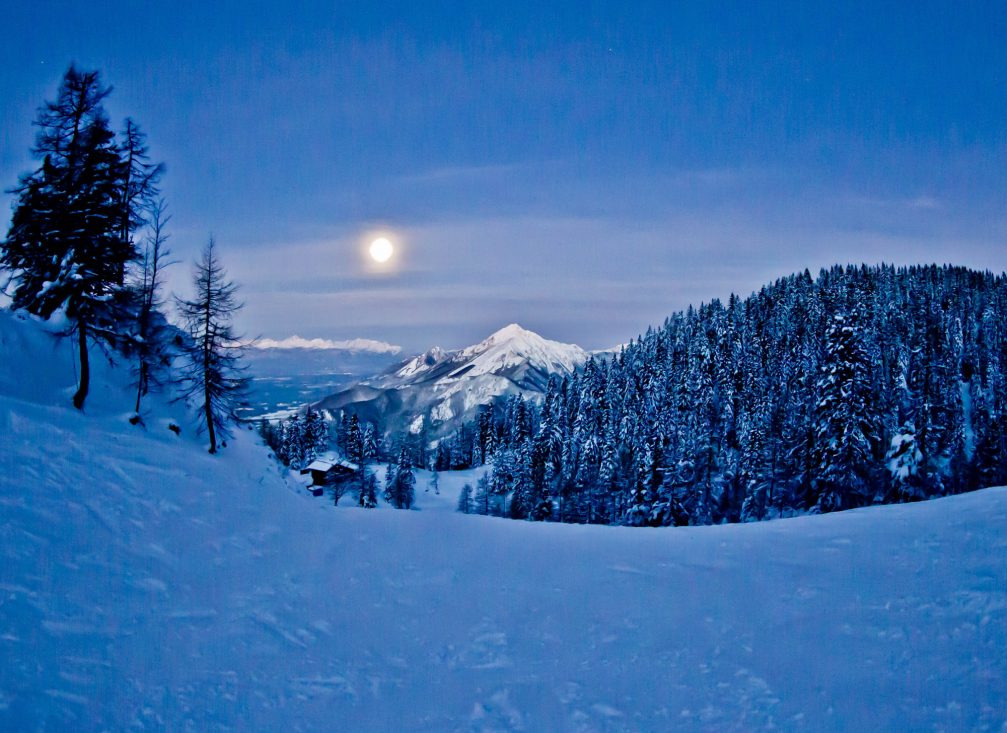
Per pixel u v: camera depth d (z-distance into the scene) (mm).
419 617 12859
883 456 49125
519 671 10617
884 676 9711
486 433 134875
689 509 63000
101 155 26047
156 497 17672
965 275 152375
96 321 26219
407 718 9195
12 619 10078
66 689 8812
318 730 8828
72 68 25281
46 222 25141
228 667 10336
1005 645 10234
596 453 79000
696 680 10078
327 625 12328
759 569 14922
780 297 134375
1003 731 8133
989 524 16078
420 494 100688
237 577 14258
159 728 8453
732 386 84938
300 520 19438
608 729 8859
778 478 59750
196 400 31016
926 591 12609
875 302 119500
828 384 45938
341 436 120688
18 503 14219
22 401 21141
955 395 81312
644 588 14234
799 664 10312
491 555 17000
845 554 15328
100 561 13141
